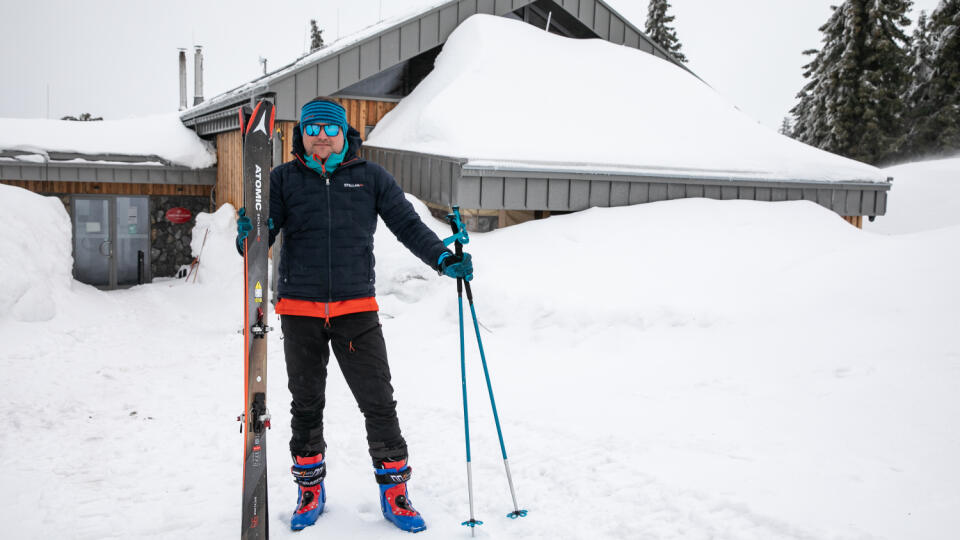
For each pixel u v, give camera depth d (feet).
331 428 13.83
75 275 44.42
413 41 35.06
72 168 42.60
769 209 26.76
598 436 11.89
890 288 16.61
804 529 7.68
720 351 15.52
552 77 32.42
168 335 28.53
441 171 26.66
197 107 43.91
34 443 13.55
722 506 8.59
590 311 19.22
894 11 76.43
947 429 9.98
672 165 28.45
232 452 12.73
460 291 8.95
